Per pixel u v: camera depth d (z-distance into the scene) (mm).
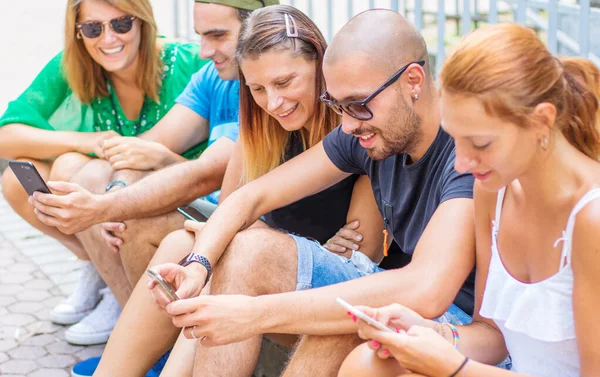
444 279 2172
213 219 2625
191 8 5414
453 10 4895
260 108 2828
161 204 3143
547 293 1887
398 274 2203
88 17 3547
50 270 4492
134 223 3148
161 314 2744
